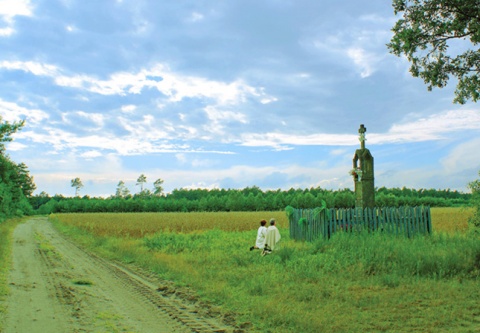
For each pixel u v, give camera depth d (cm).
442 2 1191
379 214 1806
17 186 7581
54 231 4306
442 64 1292
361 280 1062
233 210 13800
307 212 1998
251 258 1543
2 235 2933
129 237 3000
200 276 1218
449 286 942
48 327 710
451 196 17700
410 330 663
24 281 1164
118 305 895
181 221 5609
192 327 719
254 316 782
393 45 1298
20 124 2703
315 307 817
